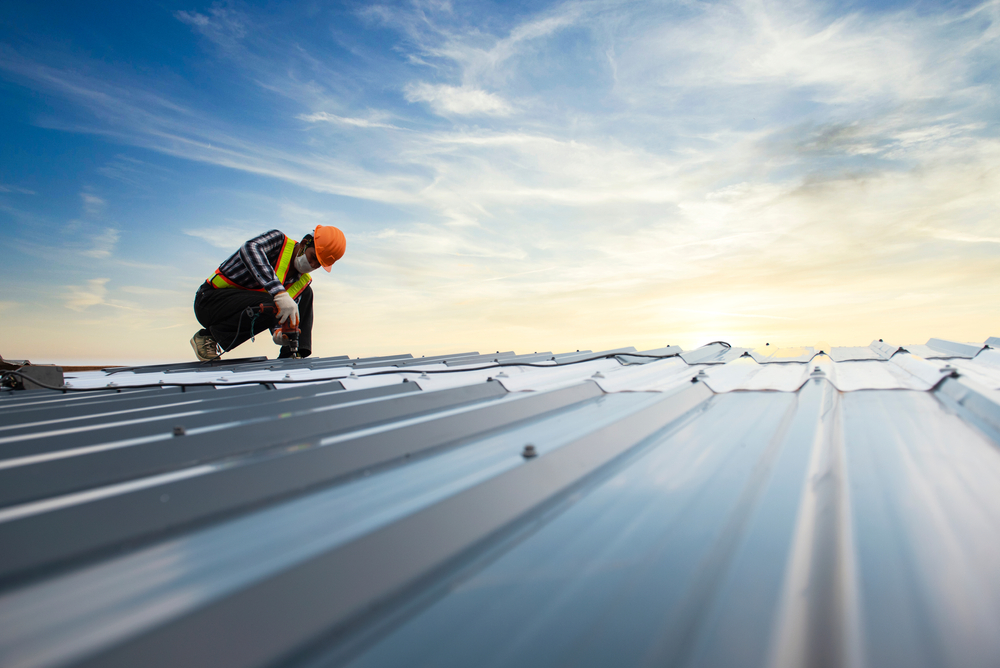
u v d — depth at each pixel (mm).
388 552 805
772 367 3971
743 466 1348
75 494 1115
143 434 1640
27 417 2117
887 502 1109
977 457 1419
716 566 825
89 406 2363
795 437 1658
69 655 588
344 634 670
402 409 2031
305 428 1648
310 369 5148
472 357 6234
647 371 3793
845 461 1392
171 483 1021
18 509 1004
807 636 655
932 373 2783
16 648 602
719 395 2580
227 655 593
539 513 1062
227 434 1478
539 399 2207
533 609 721
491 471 1211
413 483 1176
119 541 874
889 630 682
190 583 744
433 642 655
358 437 1386
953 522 1008
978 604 738
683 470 1325
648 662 608
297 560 776
